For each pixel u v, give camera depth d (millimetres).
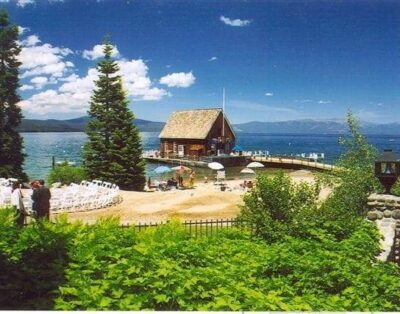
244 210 12922
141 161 43062
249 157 77375
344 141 18625
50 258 6586
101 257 6645
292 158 76375
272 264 7137
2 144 47906
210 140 79188
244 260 7156
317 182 16109
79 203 26125
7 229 7824
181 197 28844
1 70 49031
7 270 6027
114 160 42469
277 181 13266
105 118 42875
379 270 7363
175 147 84625
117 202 28781
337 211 13234
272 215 12938
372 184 16844
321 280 6754
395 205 13031
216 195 29281
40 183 17094
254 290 5742
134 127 43406
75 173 38969
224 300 4934
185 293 5340
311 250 8406
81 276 5703
